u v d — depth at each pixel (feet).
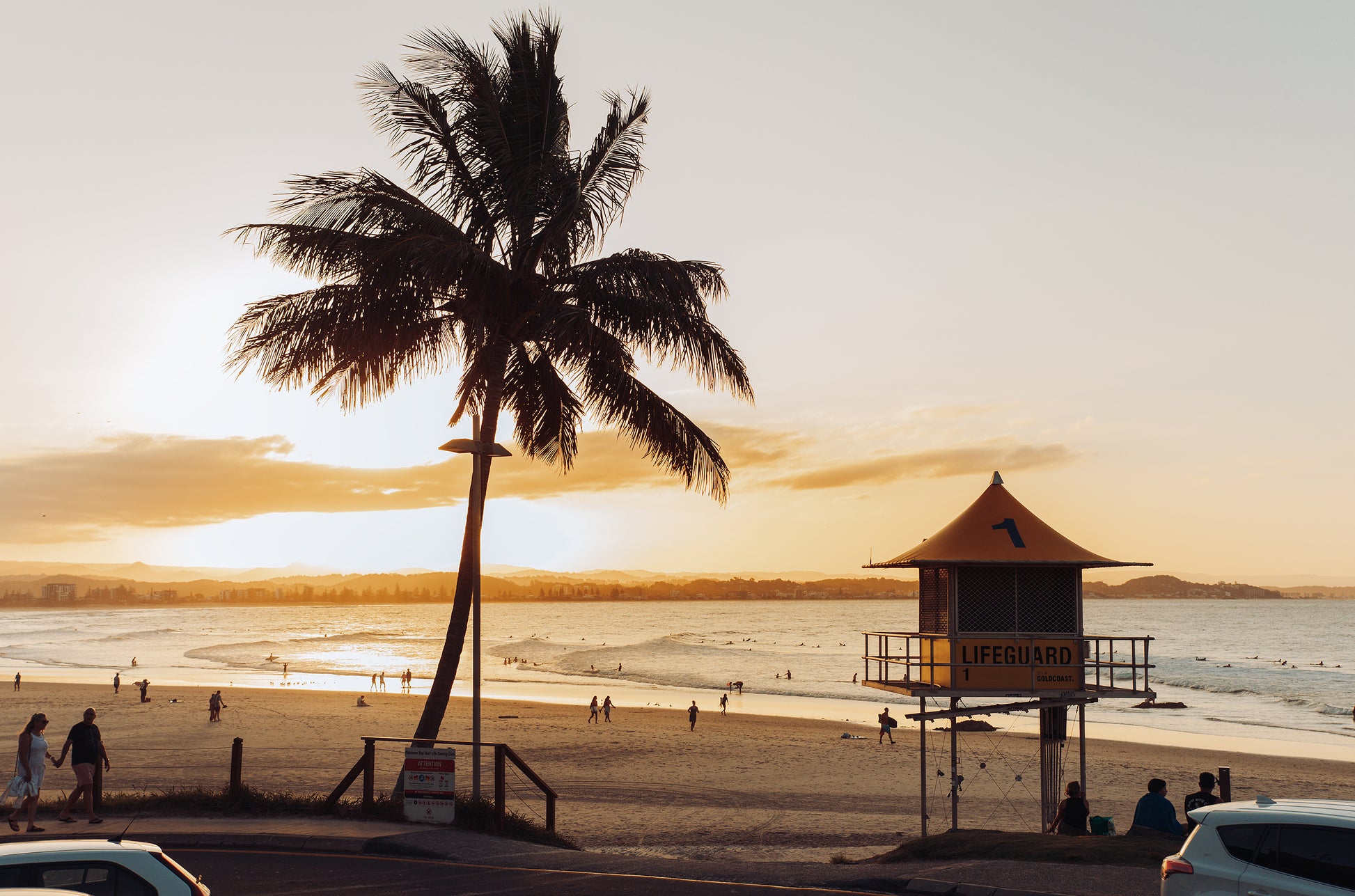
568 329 54.80
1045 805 55.31
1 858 20.17
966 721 53.42
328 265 55.57
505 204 57.26
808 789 94.22
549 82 59.67
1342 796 101.65
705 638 599.57
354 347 54.49
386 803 46.57
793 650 460.96
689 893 33.73
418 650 512.22
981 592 54.24
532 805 79.30
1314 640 515.09
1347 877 21.65
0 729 130.93
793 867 38.32
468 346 61.11
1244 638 535.60
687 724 160.25
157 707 171.22
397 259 52.60
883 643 58.54
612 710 188.14
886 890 33.68
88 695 197.57
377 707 176.45
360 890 33.47
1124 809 87.04
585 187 58.85
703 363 59.47
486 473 57.47
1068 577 54.49
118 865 20.83
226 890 33.32
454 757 44.98
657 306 57.26
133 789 75.56
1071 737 156.76
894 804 85.25
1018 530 55.72
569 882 35.22
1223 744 150.41
